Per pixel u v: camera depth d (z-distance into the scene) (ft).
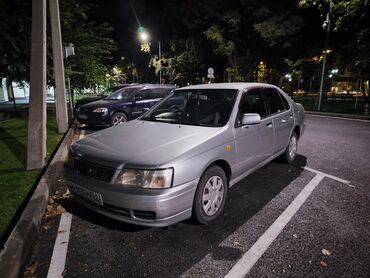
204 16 74.49
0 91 80.33
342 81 139.23
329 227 9.84
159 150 8.96
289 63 69.00
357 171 15.79
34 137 15.46
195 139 9.71
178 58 92.17
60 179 14.66
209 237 9.31
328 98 92.63
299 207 11.39
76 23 38.52
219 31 71.97
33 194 11.43
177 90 14.46
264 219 10.46
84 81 47.37
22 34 22.49
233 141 10.83
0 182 13.64
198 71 109.50
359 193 12.75
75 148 10.25
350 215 10.69
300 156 19.03
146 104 30.78
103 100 31.07
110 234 9.56
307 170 15.99
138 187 8.29
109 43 48.34
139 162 8.46
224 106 11.95
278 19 62.28
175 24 88.28
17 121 34.78
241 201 11.98
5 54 24.31
